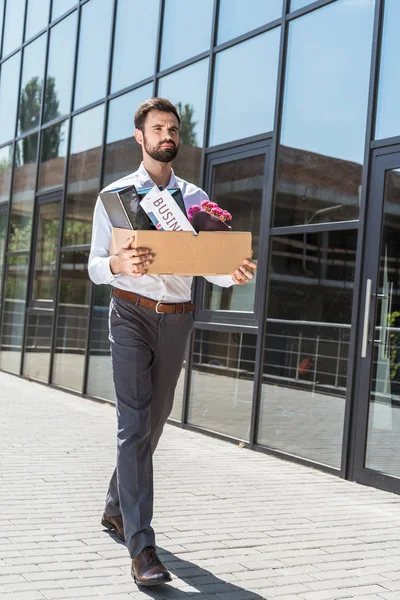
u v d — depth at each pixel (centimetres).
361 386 523
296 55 612
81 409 812
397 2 522
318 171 580
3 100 1234
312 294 576
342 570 338
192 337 707
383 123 526
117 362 324
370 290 521
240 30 679
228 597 297
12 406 805
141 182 333
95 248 326
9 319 1159
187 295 336
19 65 1174
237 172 671
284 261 608
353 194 546
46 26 1085
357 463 522
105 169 901
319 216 576
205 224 308
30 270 1084
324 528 406
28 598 283
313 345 572
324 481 520
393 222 509
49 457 553
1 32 1255
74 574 312
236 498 462
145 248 290
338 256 554
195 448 617
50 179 1041
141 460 313
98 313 896
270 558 350
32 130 1107
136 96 845
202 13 734
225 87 693
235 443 642
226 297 671
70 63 1011
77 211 962
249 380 637
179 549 356
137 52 849
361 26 552
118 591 296
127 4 877
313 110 591
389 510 450
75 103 990
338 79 569
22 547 345
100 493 452
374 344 518
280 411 601
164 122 323
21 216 1134
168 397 342
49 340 1014
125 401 321
